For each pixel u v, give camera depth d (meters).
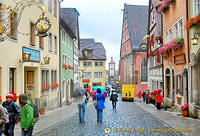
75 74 39.84
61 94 24.69
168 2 18.64
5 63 11.66
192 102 13.87
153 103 27.30
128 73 55.47
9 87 12.59
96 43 67.38
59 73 24.36
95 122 12.12
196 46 13.35
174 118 13.41
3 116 6.62
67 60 30.19
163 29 22.50
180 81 16.75
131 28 53.56
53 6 21.78
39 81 17.27
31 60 14.96
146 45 33.56
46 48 19.27
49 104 20.30
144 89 50.50
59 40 24.23
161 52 20.66
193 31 13.76
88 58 63.38
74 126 10.94
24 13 14.29
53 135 8.93
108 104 27.27
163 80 22.80
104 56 64.25
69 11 39.41
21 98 6.77
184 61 15.34
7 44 11.88
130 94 36.53
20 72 13.66
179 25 17.06
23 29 14.15
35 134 9.09
